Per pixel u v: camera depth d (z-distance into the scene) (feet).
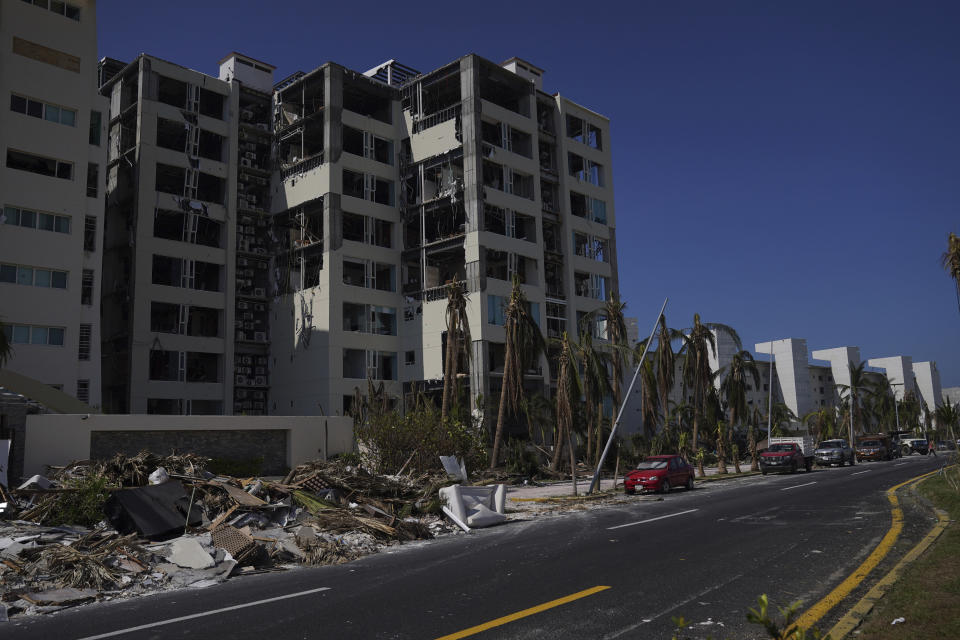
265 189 172.76
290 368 159.02
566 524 53.57
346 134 169.89
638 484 84.74
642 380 128.06
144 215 147.02
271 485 54.34
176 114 155.22
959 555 29.48
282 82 175.11
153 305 151.12
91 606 28.02
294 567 36.45
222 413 153.07
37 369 113.39
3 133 113.80
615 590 27.66
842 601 24.75
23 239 114.32
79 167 121.70
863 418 300.81
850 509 55.31
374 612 24.89
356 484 59.93
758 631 21.44
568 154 191.11
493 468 115.55
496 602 26.03
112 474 52.90
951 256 95.45
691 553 36.42
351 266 162.40
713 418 142.00
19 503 46.83
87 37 125.49
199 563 34.55
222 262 158.81
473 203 157.58
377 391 150.41
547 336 170.30
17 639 22.97
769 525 47.24
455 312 122.72
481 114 162.81
